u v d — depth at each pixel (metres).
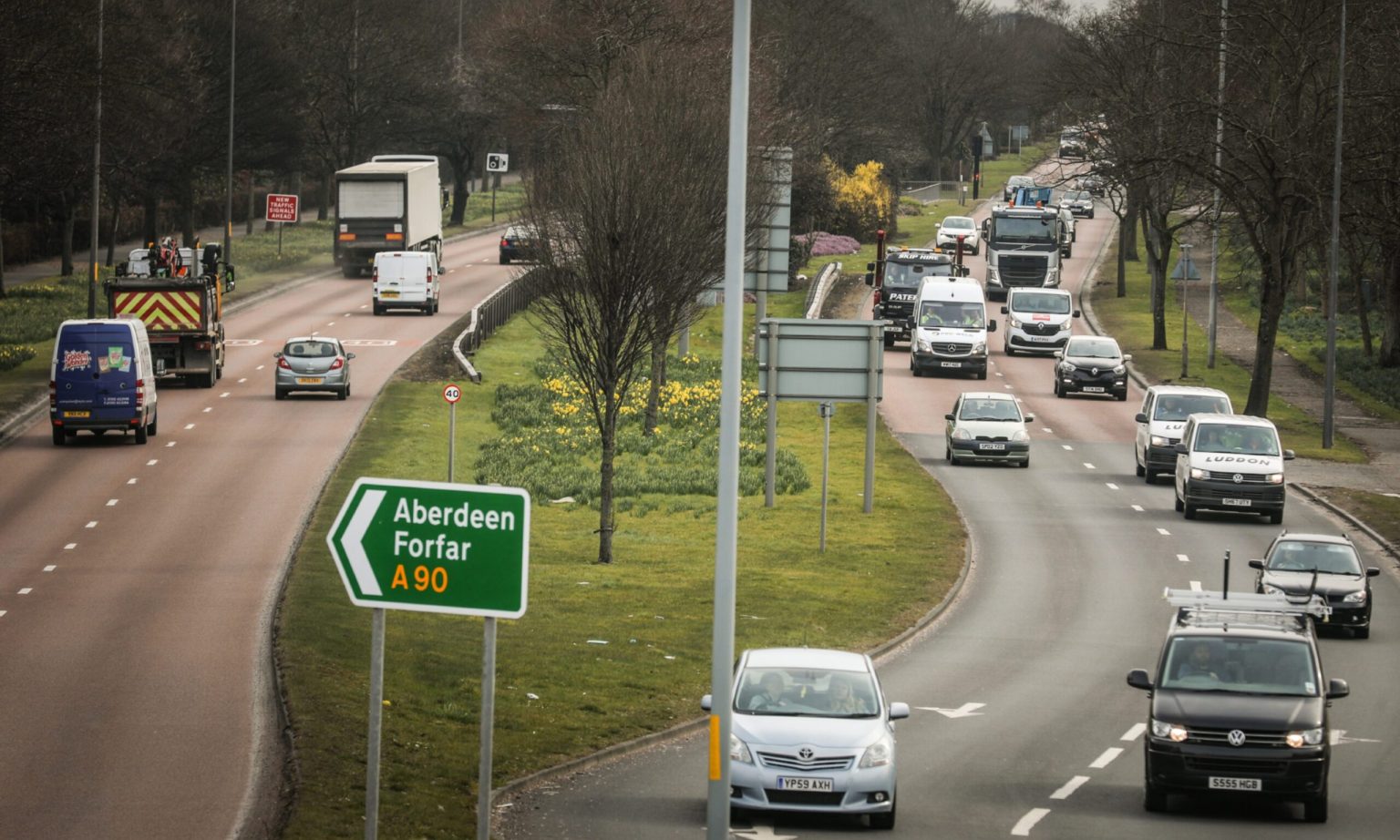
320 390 196.25
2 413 181.38
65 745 71.88
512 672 92.00
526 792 71.94
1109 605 120.00
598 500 155.25
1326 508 160.25
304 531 126.81
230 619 98.50
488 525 41.56
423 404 198.50
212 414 186.38
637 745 81.44
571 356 138.00
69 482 146.25
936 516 151.12
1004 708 90.88
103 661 87.81
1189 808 71.81
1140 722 87.94
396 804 66.19
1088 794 73.25
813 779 65.25
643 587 119.38
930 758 79.75
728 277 52.16
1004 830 66.81
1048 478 173.38
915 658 103.50
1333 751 82.50
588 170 139.00
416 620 102.50
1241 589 124.69
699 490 161.88
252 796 64.75
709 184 172.75
